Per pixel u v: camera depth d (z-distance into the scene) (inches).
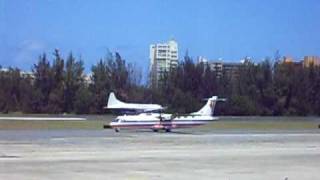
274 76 6766.7
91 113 6161.4
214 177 1298.0
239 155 1919.3
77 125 3900.1
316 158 1846.7
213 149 2158.0
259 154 1972.2
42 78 6392.7
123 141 2495.1
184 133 3371.1
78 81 6441.9
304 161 1737.2
